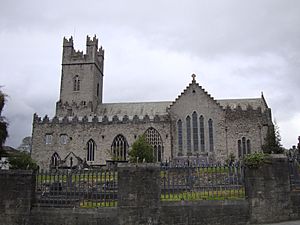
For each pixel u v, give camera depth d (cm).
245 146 7812
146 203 2103
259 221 2122
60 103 9925
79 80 10275
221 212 2128
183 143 8019
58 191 2255
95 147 8156
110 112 9731
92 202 2211
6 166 6103
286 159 2264
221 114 8069
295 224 2036
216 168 2355
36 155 8231
